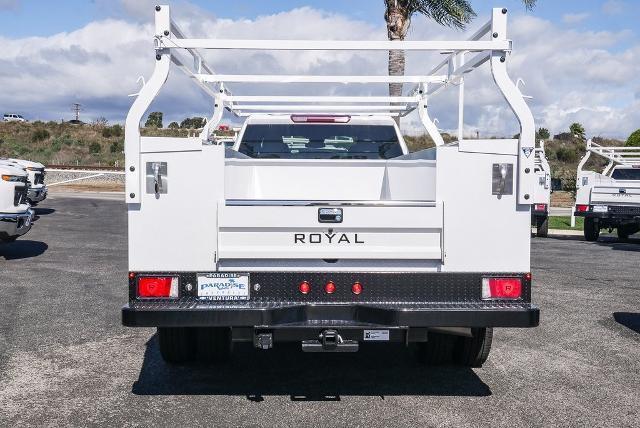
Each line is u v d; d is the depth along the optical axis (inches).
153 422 177.5
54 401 193.9
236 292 180.4
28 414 183.0
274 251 179.5
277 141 305.9
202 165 178.7
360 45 185.2
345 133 306.8
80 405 190.7
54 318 301.6
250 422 177.8
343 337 178.2
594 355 250.5
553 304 347.3
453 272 181.9
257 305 177.2
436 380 218.1
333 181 237.8
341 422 178.2
